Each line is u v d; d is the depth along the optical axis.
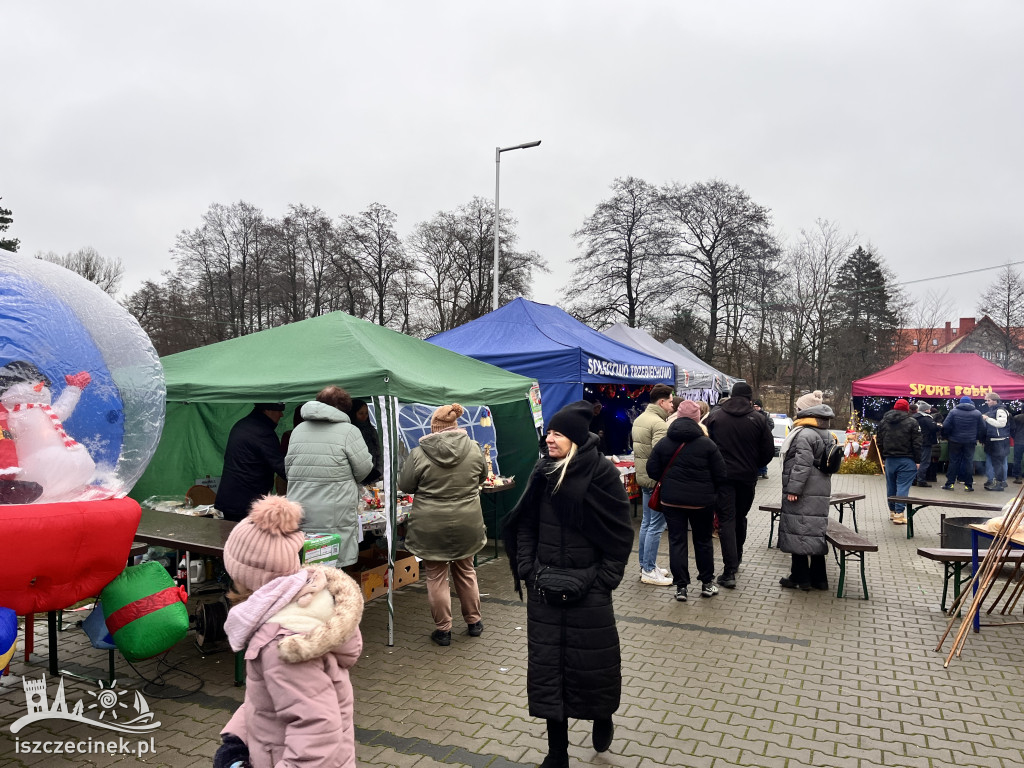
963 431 13.77
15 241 34.53
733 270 32.69
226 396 5.45
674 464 5.87
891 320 38.81
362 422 6.16
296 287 36.72
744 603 5.94
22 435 3.28
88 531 3.27
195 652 4.71
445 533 4.80
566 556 3.07
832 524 6.87
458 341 9.77
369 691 4.09
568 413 3.14
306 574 2.00
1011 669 4.47
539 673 3.04
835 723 3.69
